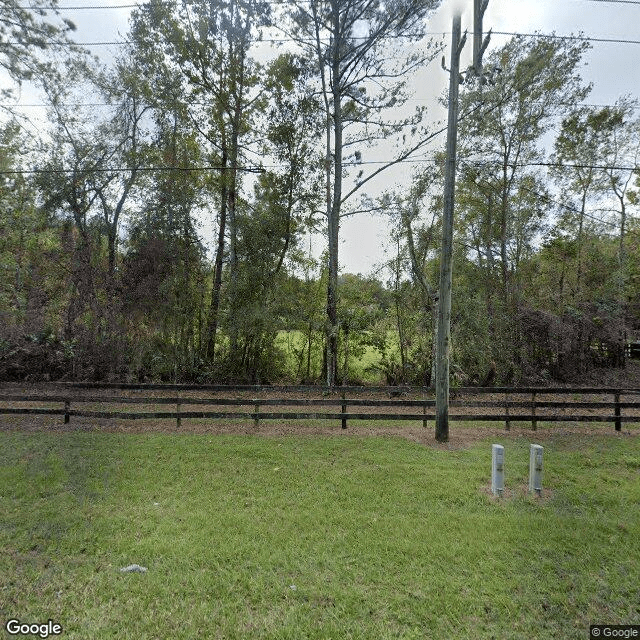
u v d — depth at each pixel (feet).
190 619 9.85
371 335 46.09
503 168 51.11
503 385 46.85
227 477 19.01
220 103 47.14
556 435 27.37
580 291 56.54
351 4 43.52
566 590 11.21
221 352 46.37
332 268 46.37
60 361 44.14
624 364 56.59
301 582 11.37
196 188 48.39
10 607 10.09
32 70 39.37
